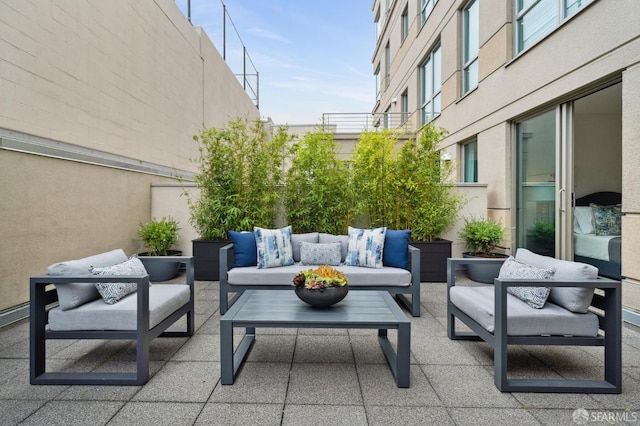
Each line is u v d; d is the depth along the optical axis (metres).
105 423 1.59
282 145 4.44
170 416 1.64
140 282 1.96
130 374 2.00
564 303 2.03
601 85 3.27
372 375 2.06
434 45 7.24
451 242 4.34
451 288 2.61
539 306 2.04
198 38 6.79
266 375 2.06
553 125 3.95
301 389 1.90
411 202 4.36
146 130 4.98
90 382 1.93
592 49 3.20
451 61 6.25
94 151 3.90
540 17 4.05
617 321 1.87
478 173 5.34
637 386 1.92
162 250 4.51
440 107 6.85
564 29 3.56
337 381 1.99
